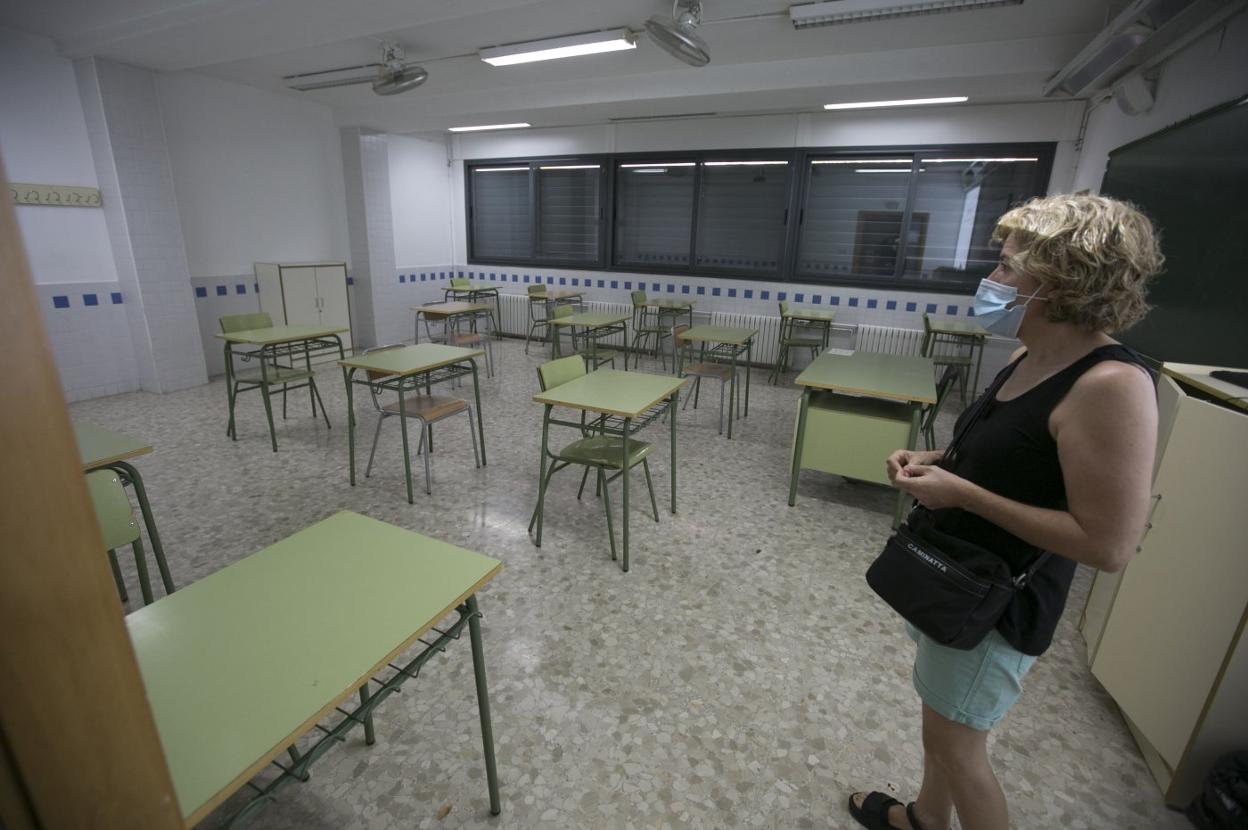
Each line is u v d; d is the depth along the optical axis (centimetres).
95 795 37
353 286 707
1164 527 158
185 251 503
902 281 598
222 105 544
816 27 370
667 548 273
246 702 89
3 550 30
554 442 406
